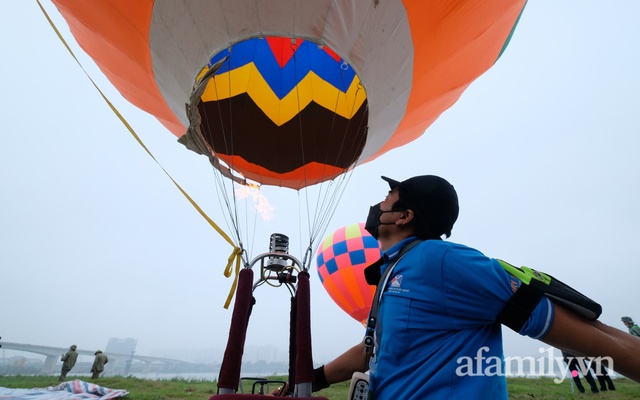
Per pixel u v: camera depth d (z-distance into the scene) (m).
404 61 4.81
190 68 4.69
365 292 13.18
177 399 8.22
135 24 4.64
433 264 1.37
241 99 7.08
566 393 8.49
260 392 2.49
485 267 1.28
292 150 7.27
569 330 1.14
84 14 4.85
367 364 1.92
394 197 1.77
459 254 1.35
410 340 1.38
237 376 2.07
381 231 1.79
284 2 4.32
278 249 2.91
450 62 5.11
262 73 7.19
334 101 7.20
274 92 7.27
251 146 7.16
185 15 4.41
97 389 8.25
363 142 6.13
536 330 1.17
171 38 4.59
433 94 5.55
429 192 1.70
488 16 4.67
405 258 1.54
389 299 1.49
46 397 7.31
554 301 1.20
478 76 5.77
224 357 2.10
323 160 7.32
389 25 4.48
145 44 4.78
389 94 5.13
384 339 1.46
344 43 4.58
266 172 7.30
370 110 5.20
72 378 13.79
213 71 4.42
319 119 7.26
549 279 1.29
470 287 1.28
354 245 13.49
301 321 2.29
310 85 7.25
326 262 14.02
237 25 4.44
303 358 2.13
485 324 1.32
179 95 5.05
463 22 4.61
